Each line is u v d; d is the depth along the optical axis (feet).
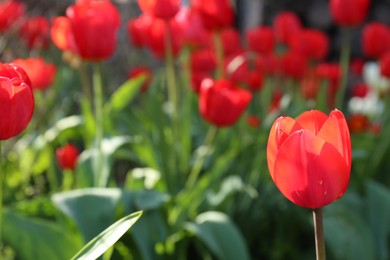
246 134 9.33
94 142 7.94
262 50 11.23
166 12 7.88
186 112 8.88
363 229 8.11
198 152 9.27
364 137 10.03
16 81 3.93
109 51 7.11
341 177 3.26
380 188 8.84
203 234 6.86
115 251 6.88
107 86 12.62
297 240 9.40
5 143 9.84
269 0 21.47
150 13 7.92
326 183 3.25
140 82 8.38
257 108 11.05
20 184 9.79
